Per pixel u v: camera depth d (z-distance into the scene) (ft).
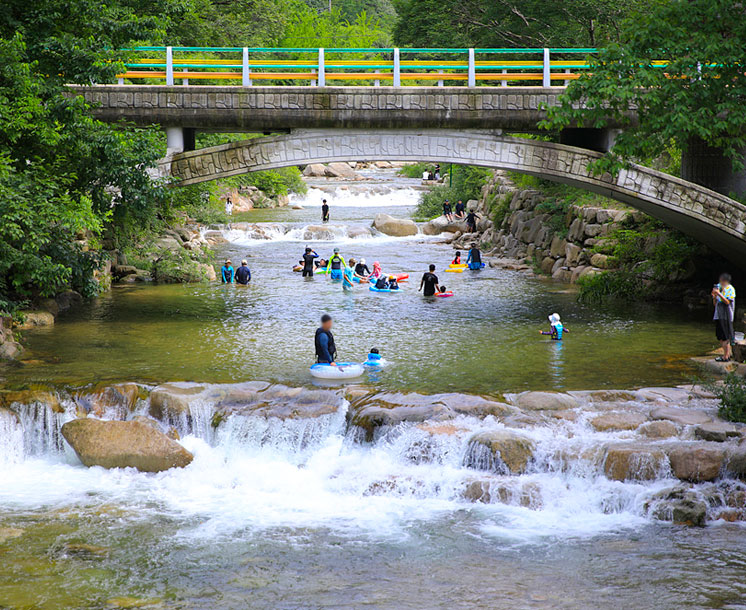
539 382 55.36
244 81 72.79
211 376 56.54
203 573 36.55
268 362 60.70
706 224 74.33
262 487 45.85
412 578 36.11
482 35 143.13
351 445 48.78
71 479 46.98
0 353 60.95
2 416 49.42
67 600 34.04
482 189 168.55
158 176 73.51
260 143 73.67
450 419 48.55
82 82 68.85
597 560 37.52
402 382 55.31
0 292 73.46
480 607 33.58
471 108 73.05
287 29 286.66
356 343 67.10
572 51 73.82
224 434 49.88
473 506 43.32
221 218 153.48
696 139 78.89
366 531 40.73
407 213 186.19
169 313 80.23
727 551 38.14
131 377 55.72
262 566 37.19
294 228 150.51
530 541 39.52
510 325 74.90
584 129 81.35
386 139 74.08
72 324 74.23
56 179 68.13
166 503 43.98
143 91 72.49
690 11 64.75
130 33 72.64
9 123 62.54
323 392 52.65
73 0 69.62
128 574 36.35
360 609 33.53
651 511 41.50
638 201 77.66
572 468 44.16
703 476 42.83
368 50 72.90
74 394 52.44
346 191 216.95
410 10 153.38
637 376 56.80
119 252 102.63
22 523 41.29
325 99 72.59
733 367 58.23
